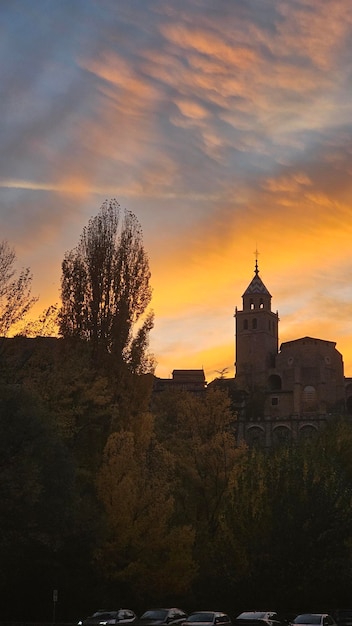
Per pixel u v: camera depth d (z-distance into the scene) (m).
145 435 55.12
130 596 49.91
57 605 45.41
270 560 49.19
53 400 46.88
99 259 59.59
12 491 35.28
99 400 49.91
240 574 50.59
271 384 192.62
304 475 52.22
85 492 49.34
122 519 49.09
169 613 39.75
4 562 42.91
